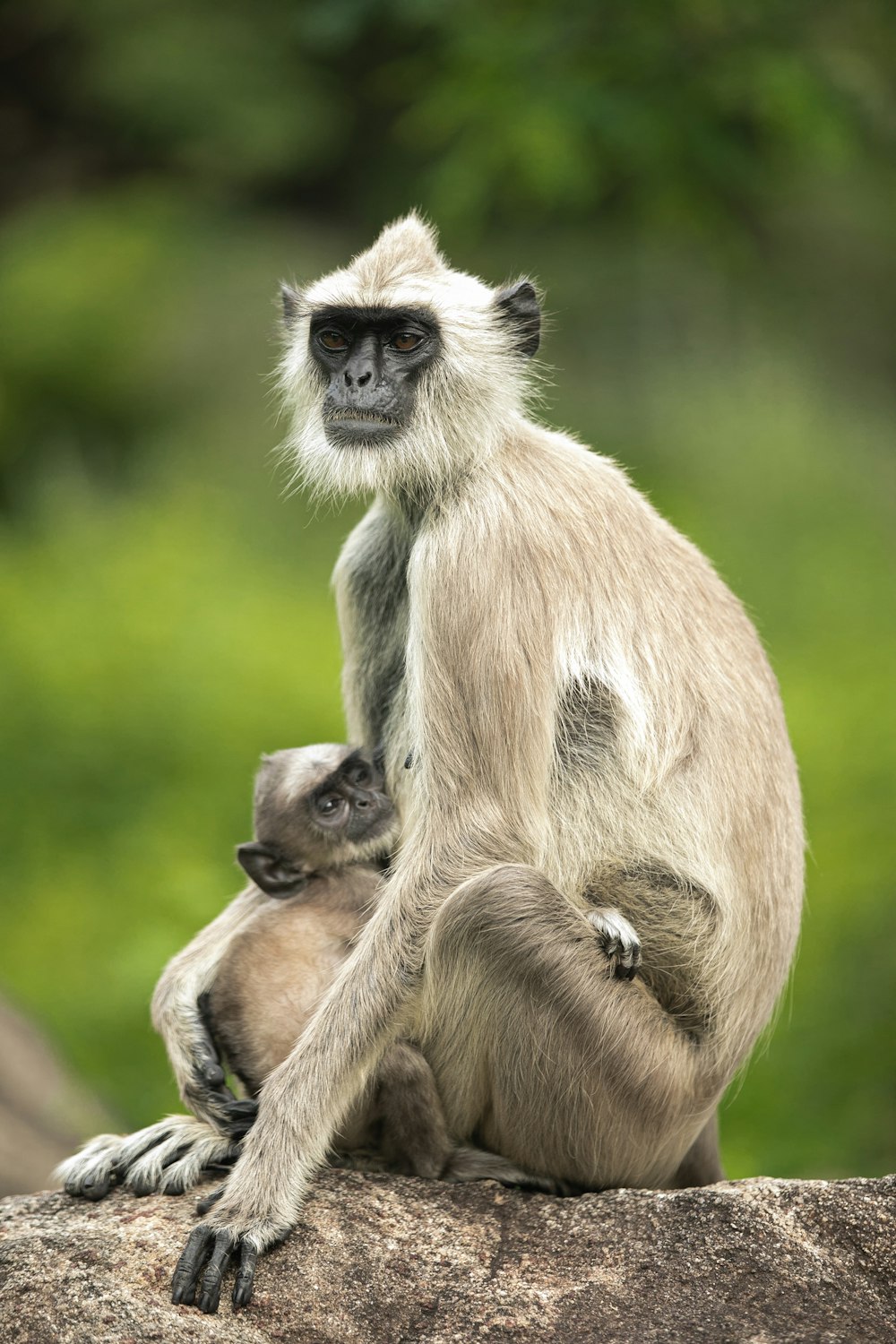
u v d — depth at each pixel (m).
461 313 10.50
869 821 22.41
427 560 9.73
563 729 9.88
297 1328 8.23
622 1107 9.44
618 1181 9.70
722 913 9.78
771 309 39.31
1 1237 8.88
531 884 9.23
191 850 21.98
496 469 10.04
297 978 9.66
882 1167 16.05
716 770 9.84
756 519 33.69
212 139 42.78
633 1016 9.40
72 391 37.78
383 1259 8.56
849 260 40.75
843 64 22.33
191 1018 10.04
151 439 37.44
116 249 40.09
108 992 19.42
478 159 22.64
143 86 42.81
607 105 21.11
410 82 24.97
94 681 26.67
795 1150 16.28
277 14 43.66
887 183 32.06
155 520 33.38
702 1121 9.98
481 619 9.48
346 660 11.32
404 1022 9.24
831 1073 17.39
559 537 9.79
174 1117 9.85
